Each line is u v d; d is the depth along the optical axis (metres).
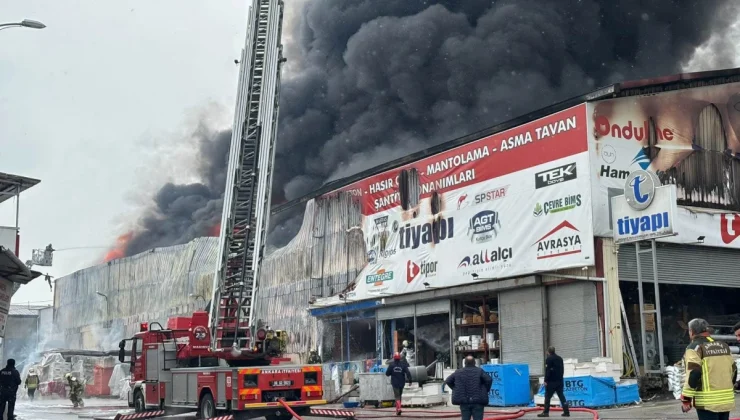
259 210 19.17
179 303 44.47
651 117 21.95
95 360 39.56
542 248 21.83
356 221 30.31
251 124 20.16
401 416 17.97
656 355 21.97
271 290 35.66
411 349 27.47
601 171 20.84
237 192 19.45
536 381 21.05
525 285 22.39
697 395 7.70
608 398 18.02
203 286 42.16
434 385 21.22
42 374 38.84
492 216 23.69
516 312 22.92
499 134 23.77
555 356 15.98
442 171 25.94
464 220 24.78
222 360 18.73
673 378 19.17
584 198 20.69
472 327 25.38
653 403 18.47
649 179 19.38
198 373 17.75
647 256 21.44
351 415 16.88
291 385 16.77
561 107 21.88
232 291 18.94
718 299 24.55
